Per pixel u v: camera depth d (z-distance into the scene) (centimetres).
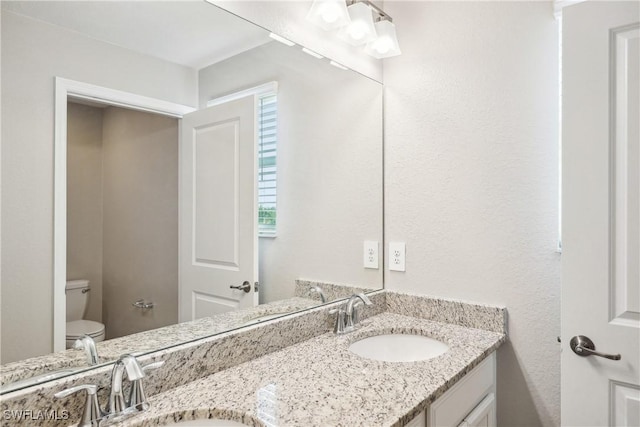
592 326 119
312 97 155
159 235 110
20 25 85
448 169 164
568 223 123
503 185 151
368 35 156
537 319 144
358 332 150
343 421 84
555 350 140
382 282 183
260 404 91
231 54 129
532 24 145
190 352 105
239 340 118
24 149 86
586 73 120
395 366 116
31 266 86
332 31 164
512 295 149
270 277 142
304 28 153
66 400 83
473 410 129
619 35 116
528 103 145
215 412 90
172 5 114
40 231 88
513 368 149
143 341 104
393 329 158
